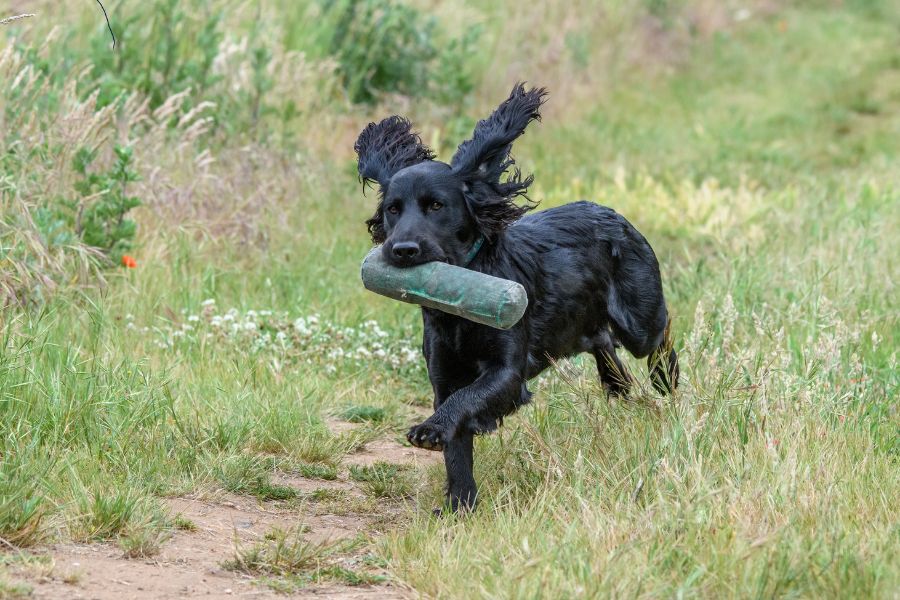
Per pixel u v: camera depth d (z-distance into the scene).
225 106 16.50
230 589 6.24
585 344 9.30
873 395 9.34
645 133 25.38
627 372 9.35
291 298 13.15
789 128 26.42
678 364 10.07
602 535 6.48
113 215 11.97
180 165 14.45
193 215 13.79
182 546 6.91
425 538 7.02
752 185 20.80
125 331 10.82
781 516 6.58
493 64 24.75
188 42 17.69
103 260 11.90
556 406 9.28
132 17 16.72
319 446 9.24
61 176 12.04
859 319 11.47
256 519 7.73
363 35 21.89
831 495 6.87
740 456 7.47
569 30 27.72
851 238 15.02
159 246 12.97
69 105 12.76
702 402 8.31
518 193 8.00
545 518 7.04
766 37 35.41
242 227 13.99
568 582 5.86
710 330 10.07
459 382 8.24
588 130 24.86
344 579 6.54
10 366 8.61
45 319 10.21
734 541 6.23
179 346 10.92
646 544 6.28
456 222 7.76
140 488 7.58
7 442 7.80
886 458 8.06
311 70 20.34
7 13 15.79
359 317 12.85
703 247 17.67
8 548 6.36
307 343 11.82
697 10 35.41
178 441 8.70
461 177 7.82
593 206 9.52
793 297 12.24
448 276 7.39
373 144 8.43
